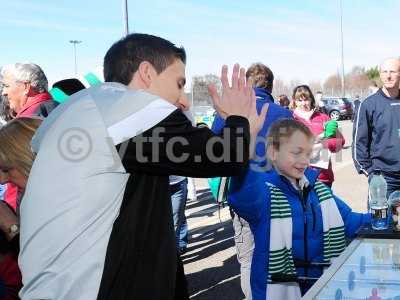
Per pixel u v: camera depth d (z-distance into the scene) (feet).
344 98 113.09
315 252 7.80
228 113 5.17
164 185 5.26
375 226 7.57
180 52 5.58
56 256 4.68
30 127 6.27
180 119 4.91
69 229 4.66
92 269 4.69
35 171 4.90
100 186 4.72
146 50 5.35
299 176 7.67
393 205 7.70
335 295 4.92
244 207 7.22
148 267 4.98
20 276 6.53
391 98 14.67
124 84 5.42
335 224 8.07
